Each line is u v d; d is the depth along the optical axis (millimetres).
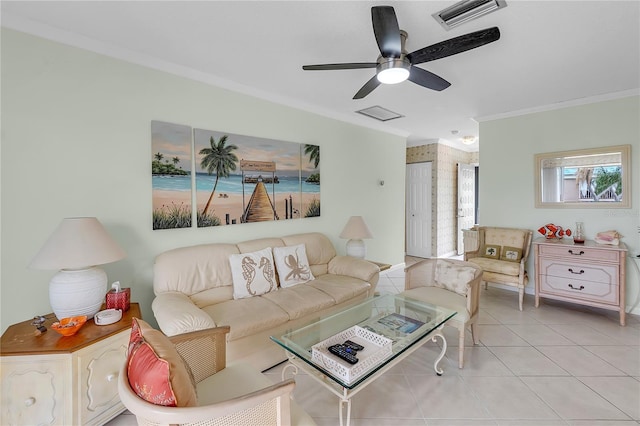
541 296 3377
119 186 2246
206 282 2420
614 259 2926
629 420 1686
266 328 2141
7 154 1831
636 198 3125
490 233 3959
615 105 3219
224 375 1439
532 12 1795
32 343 1500
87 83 2092
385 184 4766
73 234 1712
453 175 6316
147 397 901
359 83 2910
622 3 1711
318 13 1807
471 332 2730
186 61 2439
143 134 2352
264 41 2133
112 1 1677
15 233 1867
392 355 1615
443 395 1914
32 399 1445
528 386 2002
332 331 1940
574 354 2400
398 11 1774
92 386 1573
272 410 1068
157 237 2447
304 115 3545
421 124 4555
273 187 3230
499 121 4043
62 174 2012
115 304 1889
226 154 2844
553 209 3650
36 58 1903
